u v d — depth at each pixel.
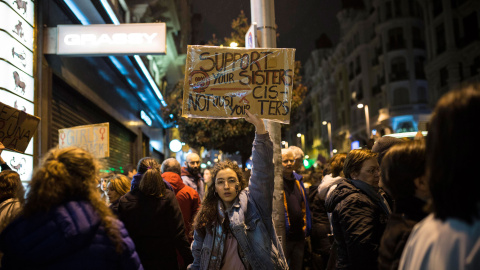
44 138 7.68
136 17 17.12
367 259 2.77
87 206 2.19
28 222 2.14
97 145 6.50
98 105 11.80
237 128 14.95
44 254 2.06
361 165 3.21
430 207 1.58
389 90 48.25
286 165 5.82
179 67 25.66
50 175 2.16
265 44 5.34
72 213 2.12
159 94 17.66
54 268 2.07
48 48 7.82
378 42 50.66
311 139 80.88
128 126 16.12
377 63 51.31
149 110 21.05
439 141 1.43
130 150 17.41
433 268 1.37
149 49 7.86
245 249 3.25
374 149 3.60
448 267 1.32
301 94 15.89
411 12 48.16
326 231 5.77
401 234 2.10
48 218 2.12
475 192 1.34
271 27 5.39
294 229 5.71
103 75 12.46
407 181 2.15
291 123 15.73
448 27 37.09
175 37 25.61
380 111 47.91
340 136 63.28
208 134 16.02
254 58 3.60
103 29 7.85
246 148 16.03
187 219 5.77
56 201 2.15
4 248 2.15
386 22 48.69
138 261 2.35
